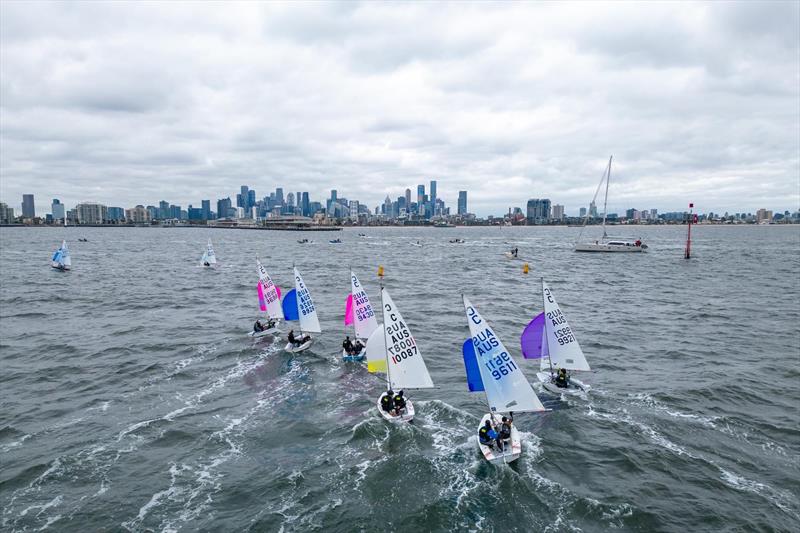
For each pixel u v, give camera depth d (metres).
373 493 27.16
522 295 87.56
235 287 96.62
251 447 32.06
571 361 40.16
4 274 116.56
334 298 84.81
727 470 28.94
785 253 183.00
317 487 27.70
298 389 41.47
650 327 62.44
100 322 65.00
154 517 25.08
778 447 31.44
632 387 41.28
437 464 29.88
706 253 183.50
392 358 35.53
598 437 32.91
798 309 73.88
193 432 33.94
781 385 41.53
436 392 40.72
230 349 52.22
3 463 29.83
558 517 25.09
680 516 25.00
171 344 54.16
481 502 26.34
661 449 31.20
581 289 94.75
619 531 24.05
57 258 128.62
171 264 145.50
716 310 73.38
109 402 38.91
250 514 25.39
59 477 28.42
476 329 31.16
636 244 185.38
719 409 36.91
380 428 34.28
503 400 31.69
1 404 38.41
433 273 122.88
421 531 24.25
